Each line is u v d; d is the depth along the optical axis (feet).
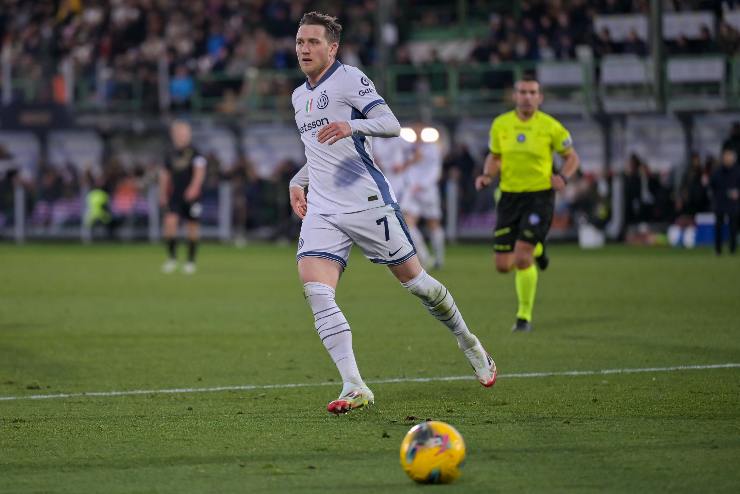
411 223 197.57
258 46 323.78
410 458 49.39
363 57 316.60
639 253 240.12
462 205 294.66
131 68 332.39
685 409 67.05
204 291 160.04
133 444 58.49
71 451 56.95
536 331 109.60
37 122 329.31
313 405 70.44
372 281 177.78
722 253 235.81
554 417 64.95
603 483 49.49
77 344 103.50
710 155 267.59
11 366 89.66
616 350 94.94
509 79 295.07
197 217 200.34
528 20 305.32
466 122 298.15
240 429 62.39
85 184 326.44
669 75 285.43
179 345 102.47
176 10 347.56
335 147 68.28
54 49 353.51
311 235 69.15
